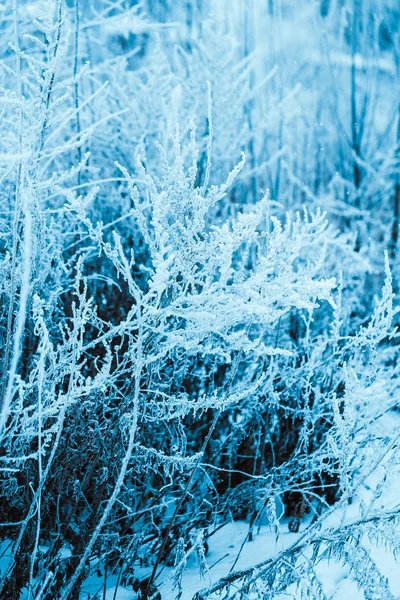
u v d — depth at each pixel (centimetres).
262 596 151
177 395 174
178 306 150
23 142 147
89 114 285
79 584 158
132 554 172
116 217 265
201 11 413
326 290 136
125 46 407
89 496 186
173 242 145
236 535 202
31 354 191
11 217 199
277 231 142
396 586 160
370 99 468
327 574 171
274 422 220
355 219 431
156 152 296
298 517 201
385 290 178
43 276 159
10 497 169
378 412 212
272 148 413
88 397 154
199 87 318
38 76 147
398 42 475
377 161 481
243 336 140
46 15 144
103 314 227
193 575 178
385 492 215
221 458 220
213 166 316
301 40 487
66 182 259
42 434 136
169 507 207
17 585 156
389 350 250
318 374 229
